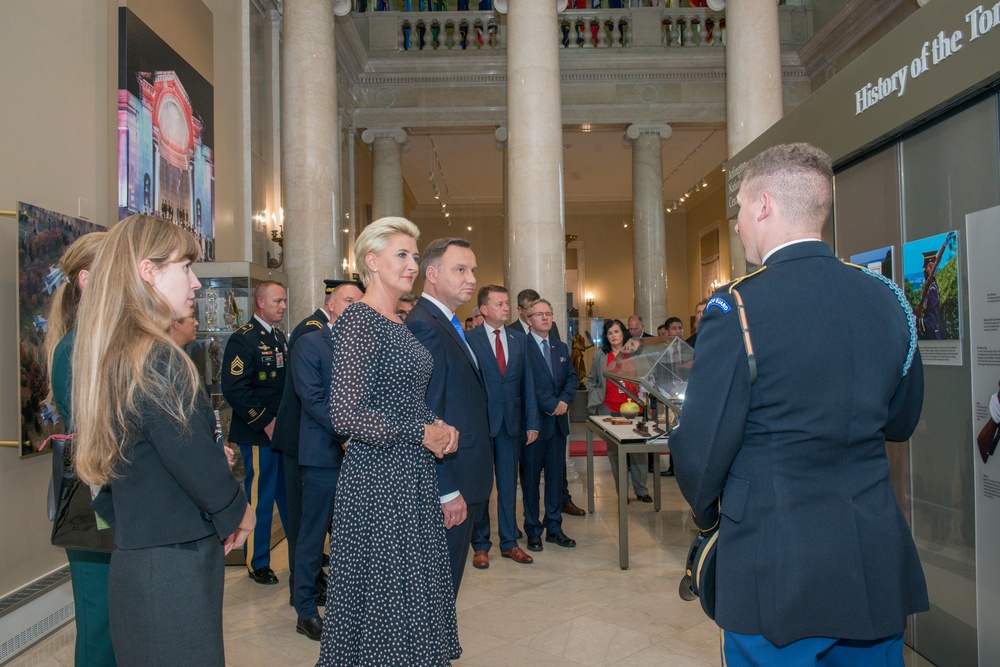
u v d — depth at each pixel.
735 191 3.85
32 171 3.42
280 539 4.70
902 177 2.57
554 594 3.54
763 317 1.28
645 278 10.81
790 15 10.87
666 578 3.77
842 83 2.70
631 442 3.93
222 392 3.83
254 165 7.07
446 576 1.95
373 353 1.84
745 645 1.29
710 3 7.74
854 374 1.26
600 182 16.95
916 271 2.52
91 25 3.92
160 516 1.45
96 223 3.85
